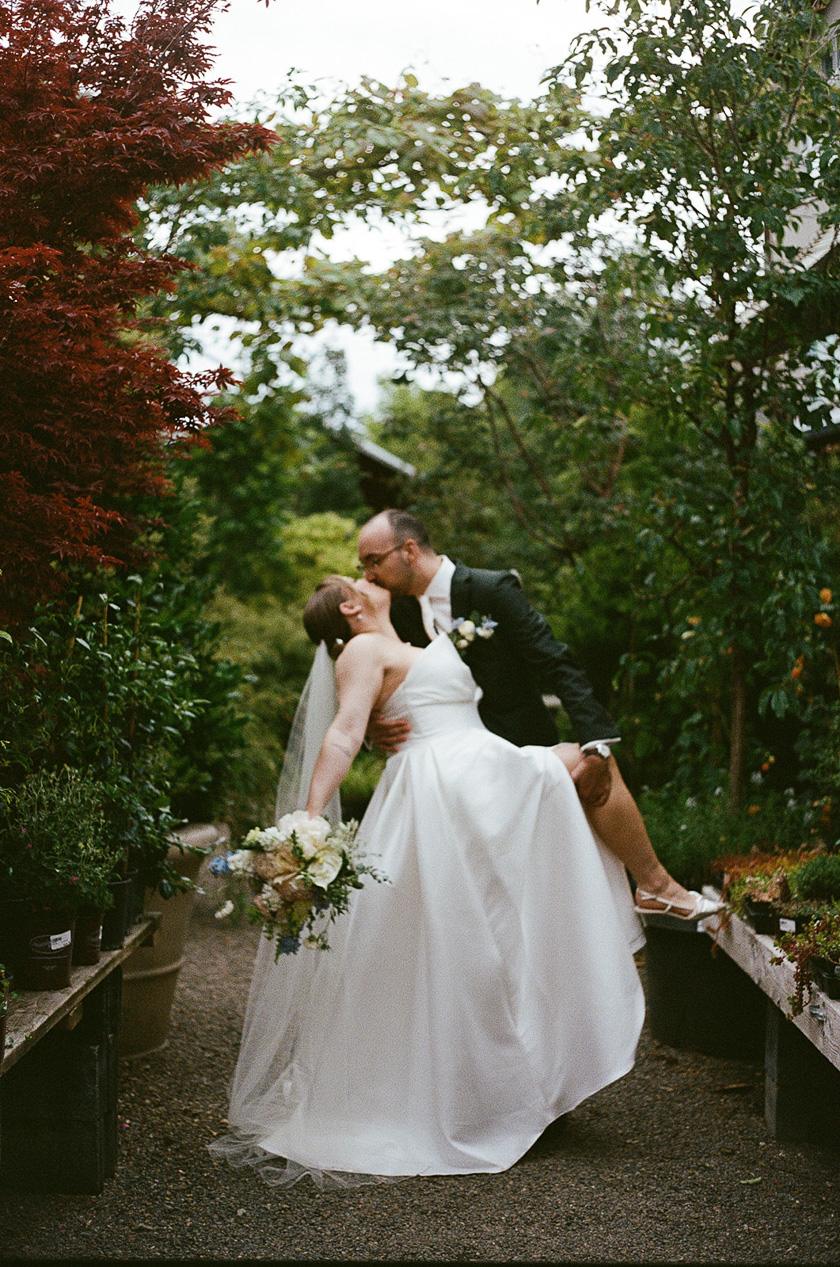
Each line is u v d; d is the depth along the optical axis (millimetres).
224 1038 4066
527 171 4523
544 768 3322
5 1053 2119
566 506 7125
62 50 2797
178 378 2795
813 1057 3164
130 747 3217
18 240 2770
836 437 4895
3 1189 2773
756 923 3244
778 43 3805
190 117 2846
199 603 4758
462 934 3115
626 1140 3199
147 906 3705
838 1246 2525
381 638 3467
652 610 6461
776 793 4617
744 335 4293
